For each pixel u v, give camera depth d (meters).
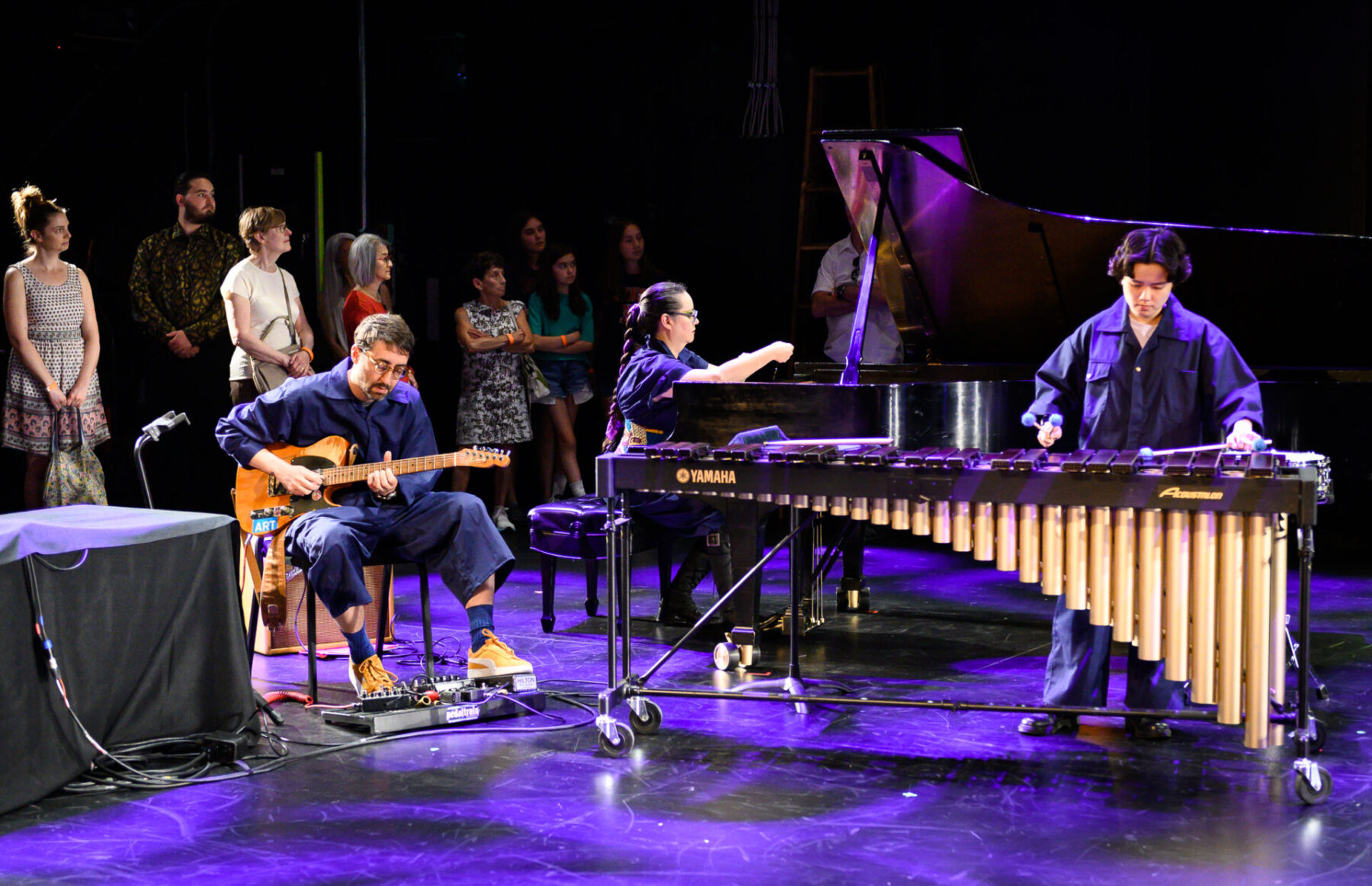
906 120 8.02
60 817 3.11
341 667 4.58
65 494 5.86
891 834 3.00
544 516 5.00
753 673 4.43
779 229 8.24
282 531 4.07
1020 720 3.86
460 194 8.54
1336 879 2.72
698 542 5.18
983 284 5.35
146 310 6.34
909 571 6.25
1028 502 3.13
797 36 8.09
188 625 3.58
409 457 4.25
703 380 4.54
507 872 2.80
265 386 5.78
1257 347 6.02
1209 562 3.05
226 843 2.96
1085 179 7.89
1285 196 7.47
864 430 4.38
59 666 3.24
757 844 2.94
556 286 7.50
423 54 8.38
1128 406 3.68
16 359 5.75
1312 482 2.92
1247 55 7.48
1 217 7.59
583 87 8.37
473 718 3.87
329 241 6.22
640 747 3.64
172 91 8.05
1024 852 2.89
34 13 7.63
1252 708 3.10
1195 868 2.79
